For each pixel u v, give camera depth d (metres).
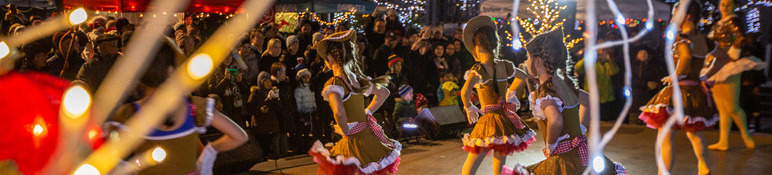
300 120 7.48
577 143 3.93
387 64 9.05
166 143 2.68
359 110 4.59
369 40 10.05
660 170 5.70
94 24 7.68
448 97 9.29
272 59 7.57
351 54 4.60
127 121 2.43
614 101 10.67
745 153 7.48
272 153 7.25
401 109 8.47
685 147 7.88
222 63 6.48
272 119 6.89
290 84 7.52
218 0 7.05
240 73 6.77
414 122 8.59
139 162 2.63
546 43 4.01
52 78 3.18
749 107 9.49
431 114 8.54
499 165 5.10
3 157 2.85
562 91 3.97
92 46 6.61
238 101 6.62
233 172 6.31
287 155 7.39
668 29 5.85
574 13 11.66
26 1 9.54
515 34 7.16
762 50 9.02
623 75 10.64
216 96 6.09
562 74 4.07
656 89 10.34
